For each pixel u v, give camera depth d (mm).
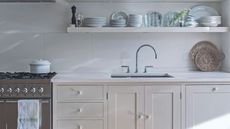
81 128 3285
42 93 3203
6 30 3854
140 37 3916
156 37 3922
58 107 3271
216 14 3896
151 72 3906
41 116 3205
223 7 3844
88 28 3574
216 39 3957
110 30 3584
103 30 3586
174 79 3268
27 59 3879
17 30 3859
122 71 3918
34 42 3875
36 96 3207
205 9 3908
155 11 3898
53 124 3268
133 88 3279
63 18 3871
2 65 3863
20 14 3854
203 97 3322
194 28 3615
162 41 3926
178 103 3301
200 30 3617
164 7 3910
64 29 3877
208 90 3318
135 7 3898
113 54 3912
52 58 3889
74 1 3836
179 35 3932
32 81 3195
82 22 3727
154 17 3828
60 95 3266
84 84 3270
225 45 3840
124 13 3887
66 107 3273
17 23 3857
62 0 3643
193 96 3314
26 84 3195
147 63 3930
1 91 3172
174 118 3305
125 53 3914
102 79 3258
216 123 3346
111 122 3291
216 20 3689
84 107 3281
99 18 3604
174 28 3604
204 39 3949
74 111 3281
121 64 3920
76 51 3896
